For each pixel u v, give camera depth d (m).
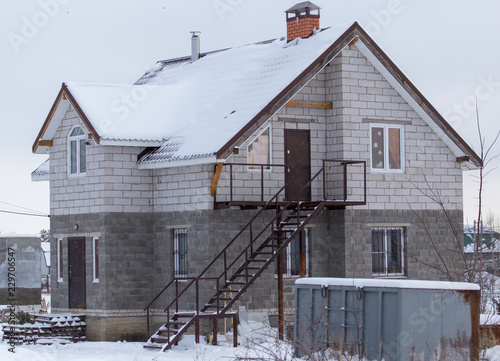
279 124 27.88
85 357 22.81
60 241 30.22
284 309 27.84
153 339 25.20
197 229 26.97
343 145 28.19
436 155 30.09
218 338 25.94
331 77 28.58
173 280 25.56
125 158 28.45
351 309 17.73
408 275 29.23
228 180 27.02
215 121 27.70
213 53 33.94
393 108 29.25
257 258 27.34
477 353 17.38
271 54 30.61
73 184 29.52
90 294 28.61
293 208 27.67
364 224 28.44
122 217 28.33
